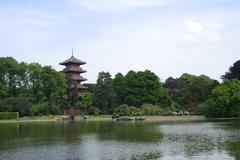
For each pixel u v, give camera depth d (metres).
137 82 141.75
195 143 45.75
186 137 53.41
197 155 36.22
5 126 88.25
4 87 141.62
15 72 143.88
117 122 105.62
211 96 127.00
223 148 40.53
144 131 66.06
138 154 37.88
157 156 36.44
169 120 113.69
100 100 146.12
